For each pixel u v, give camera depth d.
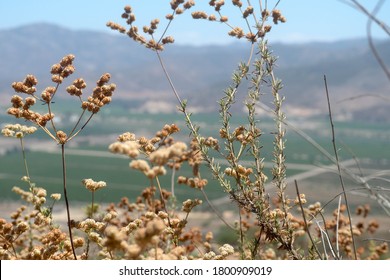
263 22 5.16
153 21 5.80
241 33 5.26
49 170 163.38
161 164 2.82
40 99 4.41
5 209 71.31
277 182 4.77
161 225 2.62
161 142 4.90
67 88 4.46
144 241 2.62
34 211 5.41
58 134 4.27
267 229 4.61
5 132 4.82
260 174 4.78
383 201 2.93
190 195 79.88
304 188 69.25
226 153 5.00
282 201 4.72
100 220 5.28
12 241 4.35
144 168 2.79
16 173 154.50
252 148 4.84
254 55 5.12
